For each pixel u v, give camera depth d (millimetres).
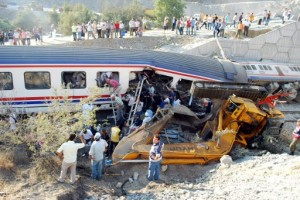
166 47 25516
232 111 14023
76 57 14805
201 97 14445
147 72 16344
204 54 23906
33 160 11156
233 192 9516
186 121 14445
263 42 24141
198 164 12266
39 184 9703
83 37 26406
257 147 14281
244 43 23938
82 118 11781
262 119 13797
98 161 10648
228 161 12000
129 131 13781
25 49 14547
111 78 15523
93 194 9742
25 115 14641
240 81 17578
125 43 25828
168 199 9453
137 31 26750
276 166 11305
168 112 13320
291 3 41844
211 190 10031
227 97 14469
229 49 23953
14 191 9219
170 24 34469
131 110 14977
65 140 10836
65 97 12500
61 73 14648
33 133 11422
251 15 29062
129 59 15617
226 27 29266
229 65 18000
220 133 12656
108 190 10195
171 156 11930
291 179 9984
